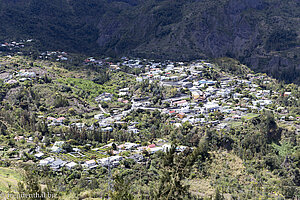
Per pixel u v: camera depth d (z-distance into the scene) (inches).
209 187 5388.8
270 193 5383.9
